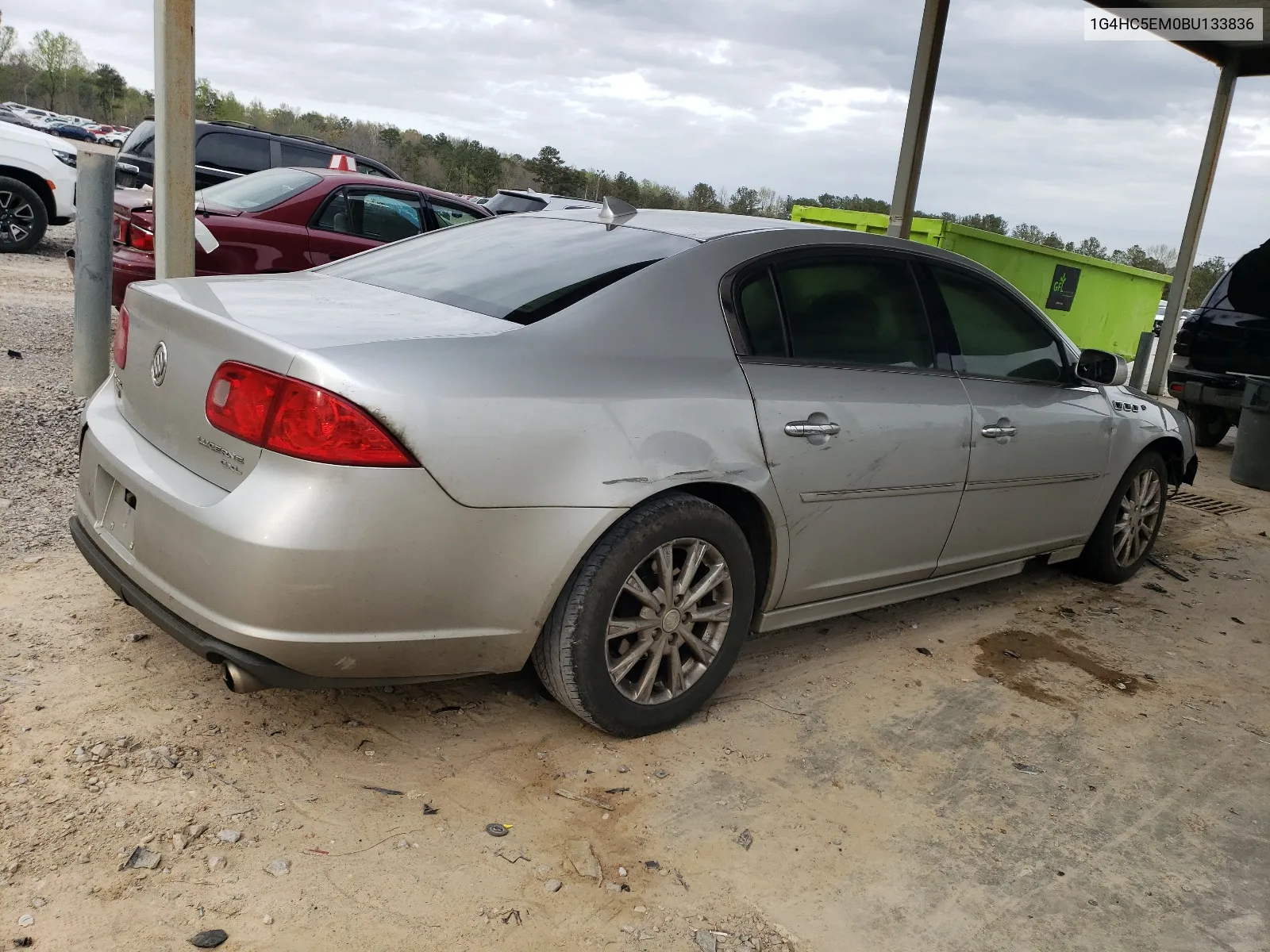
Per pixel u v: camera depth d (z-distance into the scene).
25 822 2.30
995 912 2.43
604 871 2.40
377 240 8.16
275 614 2.28
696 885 2.39
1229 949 2.40
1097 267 11.49
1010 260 10.17
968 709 3.49
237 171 12.05
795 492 3.12
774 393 3.07
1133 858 2.72
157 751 2.63
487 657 2.63
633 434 2.69
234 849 2.31
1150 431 4.86
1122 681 3.91
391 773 2.68
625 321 2.85
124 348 2.94
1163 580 5.30
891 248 3.68
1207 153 10.90
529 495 2.50
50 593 3.46
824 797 2.83
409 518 2.34
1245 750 3.43
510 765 2.79
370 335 2.48
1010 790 2.99
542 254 3.21
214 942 2.03
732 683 3.46
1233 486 8.02
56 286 10.33
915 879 2.51
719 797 2.75
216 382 2.43
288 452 2.27
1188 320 9.12
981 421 3.78
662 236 3.25
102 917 2.06
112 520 2.73
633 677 3.00
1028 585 4.97
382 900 2.21
